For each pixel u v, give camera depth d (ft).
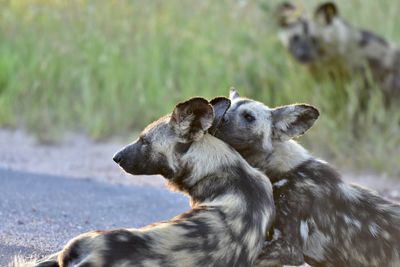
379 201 49.83
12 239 50.55
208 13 99.55
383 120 84.07
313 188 49.16
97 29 98.94
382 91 87.71
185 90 91.61
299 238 48.67
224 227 40.83
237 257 40.55
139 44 96.94
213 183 44.75
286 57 93.81
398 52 88.53
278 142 50.62
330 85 88.53
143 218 59.41
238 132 50.14
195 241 39.34
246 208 42.55
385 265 48.52
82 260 37.35
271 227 48.62
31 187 65.05
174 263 38.29
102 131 89.40
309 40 89.81
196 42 96.02
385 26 97.25
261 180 45.14
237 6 99.30
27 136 89.10
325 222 48.75
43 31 100.73
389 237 48.67
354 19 98.43
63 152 83.92
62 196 63.10
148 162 46.44
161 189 68.44
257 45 95.30
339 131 84.43
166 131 46.32
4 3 104.63
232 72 92.07
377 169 79.51
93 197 63.77
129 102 91.91
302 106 50.57
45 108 92.43
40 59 96.12
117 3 101.50
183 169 45.80
